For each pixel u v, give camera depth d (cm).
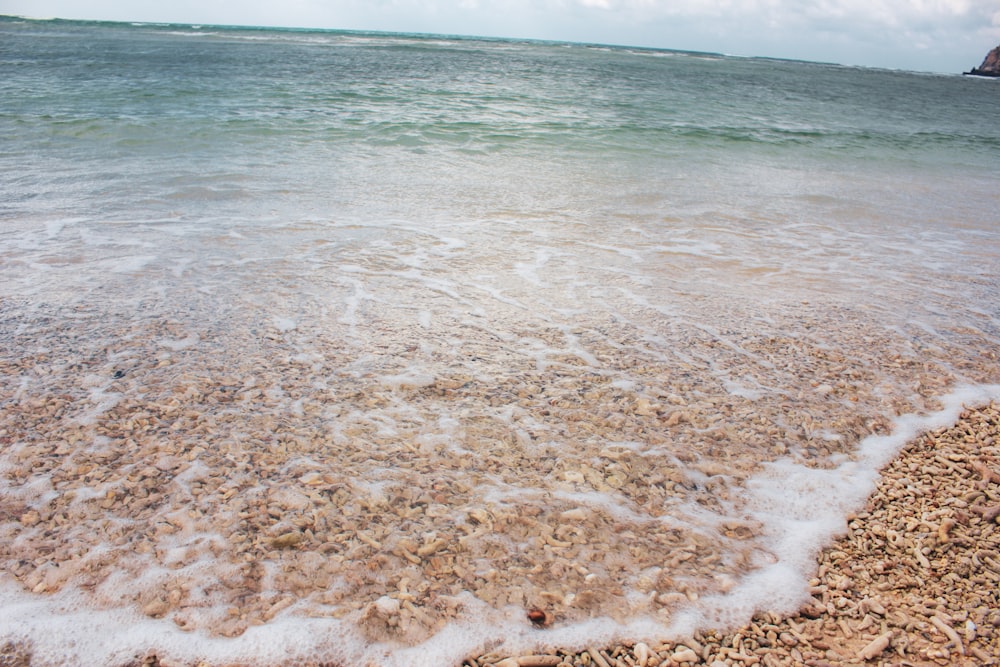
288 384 395
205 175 938
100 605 240
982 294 618
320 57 3947
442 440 349
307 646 228
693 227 812
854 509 312
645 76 3931
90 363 406
